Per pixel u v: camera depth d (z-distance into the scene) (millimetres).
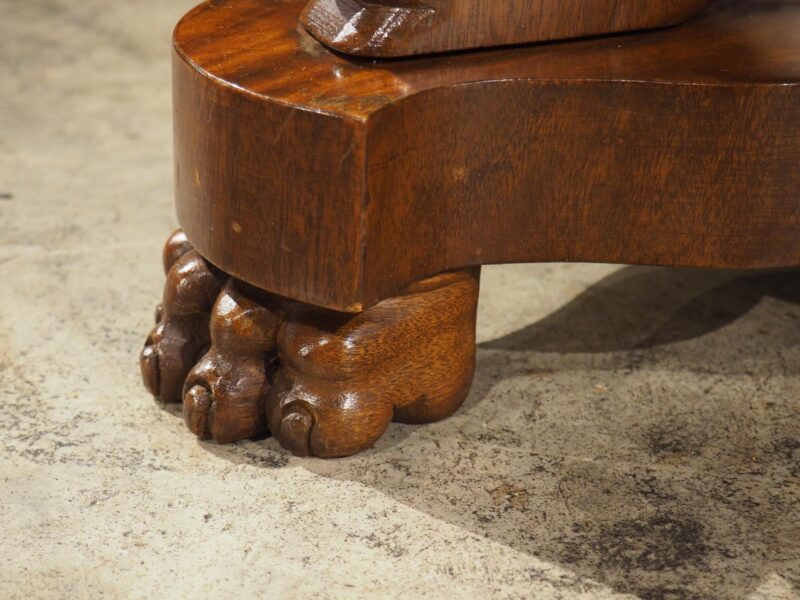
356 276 779
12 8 1410
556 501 822
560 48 824
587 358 917
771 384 901
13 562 784
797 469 844
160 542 795
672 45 832
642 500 824
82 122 1161
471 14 806
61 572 780
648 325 947
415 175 792
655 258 831
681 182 814
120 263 989
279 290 801
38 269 977
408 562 789
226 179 799
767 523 812
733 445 859
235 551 792
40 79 1229
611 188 817
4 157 1101
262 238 796
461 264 825
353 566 787
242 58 808
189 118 811
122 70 1258
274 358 843
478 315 953
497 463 842
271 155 780
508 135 804
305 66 801
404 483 829
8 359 900
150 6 1458
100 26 1380
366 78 791
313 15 830
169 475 830
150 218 1039
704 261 831
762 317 956
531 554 795
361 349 819
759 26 855
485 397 884
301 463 838
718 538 804
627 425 870
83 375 892
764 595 778
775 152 808
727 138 805
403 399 841
